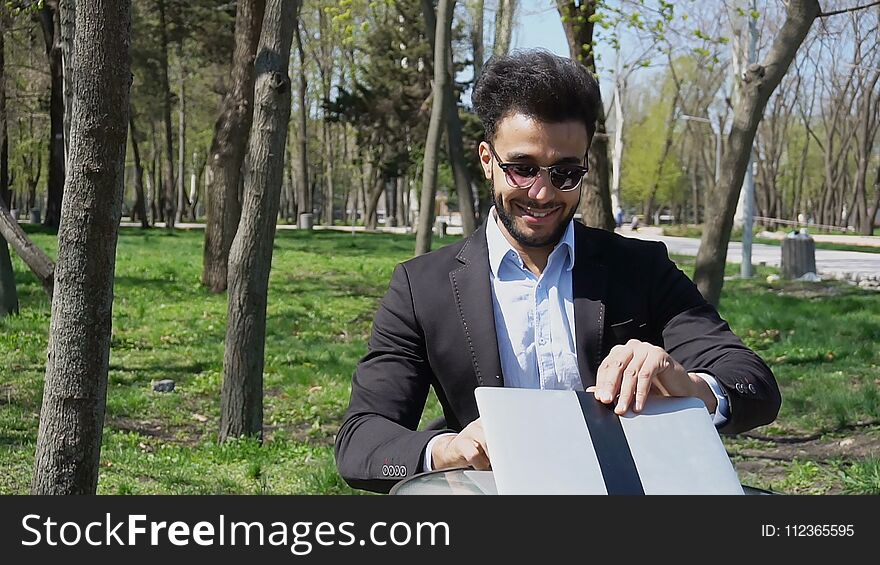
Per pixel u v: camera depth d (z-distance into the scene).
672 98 70.38
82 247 3.92
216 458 7.51
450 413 2.51
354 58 43.97
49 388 4.10
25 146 52.59
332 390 10.47
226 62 34.69
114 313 15.07
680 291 2.51
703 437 1.92
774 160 66.56
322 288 19.66
